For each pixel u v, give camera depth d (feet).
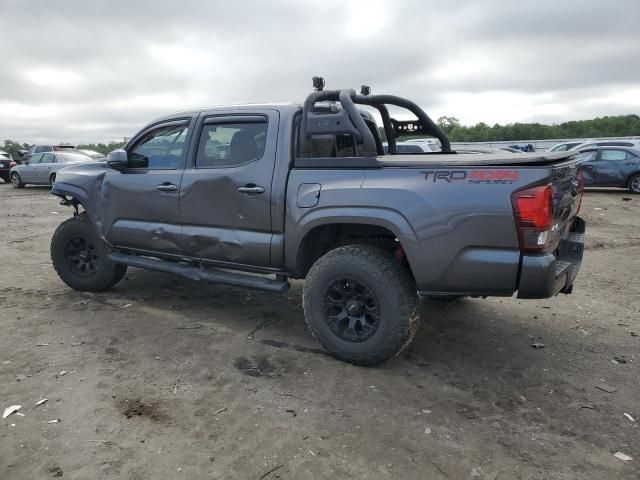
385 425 9.89
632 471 8.63
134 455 8.84
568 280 12.12
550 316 16.14
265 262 13.55
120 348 13.32
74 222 17.63
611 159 51.93
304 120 12.77
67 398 10.71
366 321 12.19
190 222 14.74
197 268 15.19
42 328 14.66
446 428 9.82
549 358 13.04
